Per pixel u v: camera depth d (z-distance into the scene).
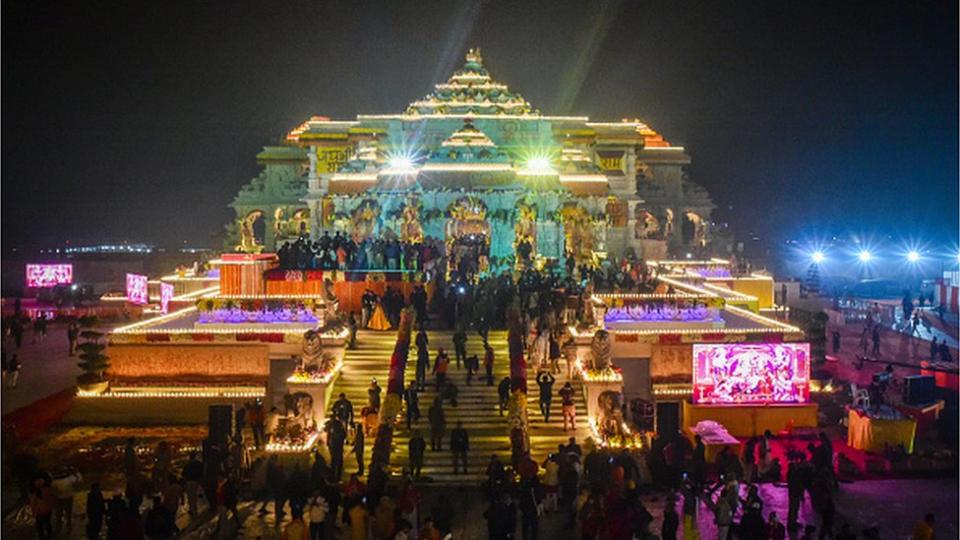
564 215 54.78
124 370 37.25
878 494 28.20
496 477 25.95
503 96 66.25
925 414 34.00
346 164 57.97
